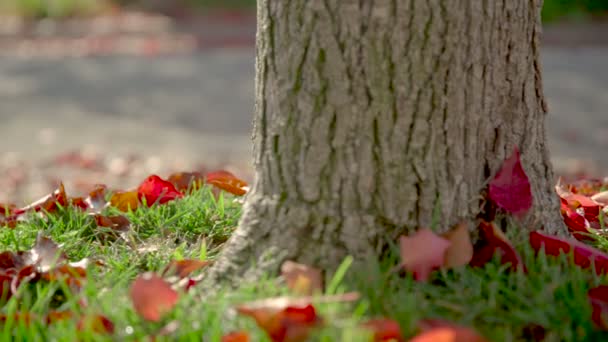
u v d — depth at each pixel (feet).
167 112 46.50
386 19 10.46
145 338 9.09
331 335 8.68
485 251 10.98
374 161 10.71
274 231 10.94
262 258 10.86
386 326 8.89
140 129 42.78
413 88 10.61
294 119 10.84
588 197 14.80
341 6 10.48
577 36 68.33
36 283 11.09
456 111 10.83
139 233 13.41
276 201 11.02
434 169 10.82
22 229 13.53
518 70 11.42
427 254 10.18
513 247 10.66
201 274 11.36
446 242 10.22
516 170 11.06
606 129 42.06
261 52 11.18
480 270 10.75
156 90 51.75
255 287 10.41
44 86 53.31
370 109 10.63
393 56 10.52
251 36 72.84
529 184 11.10
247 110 46.85
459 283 10.38
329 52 10.58
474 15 10.76
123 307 9.93
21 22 78.23
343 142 10.70
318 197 10.80
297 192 10.89
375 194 10.76
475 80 10.93
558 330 9.60
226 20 80.84
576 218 13.00
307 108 10.75
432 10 10.50
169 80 54.60
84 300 10.15
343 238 10.75
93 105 48.19
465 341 8.40
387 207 10.77
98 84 53.72
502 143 11.37
